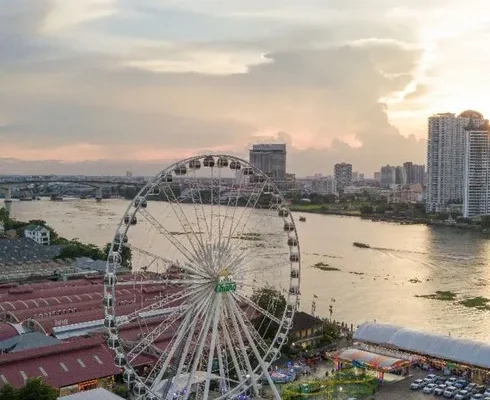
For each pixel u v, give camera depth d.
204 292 91.19
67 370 113.62
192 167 100.06
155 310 122.69
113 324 89.81
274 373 126.38
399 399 117.06
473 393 119.25
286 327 104.38
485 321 191.50
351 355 132.00
